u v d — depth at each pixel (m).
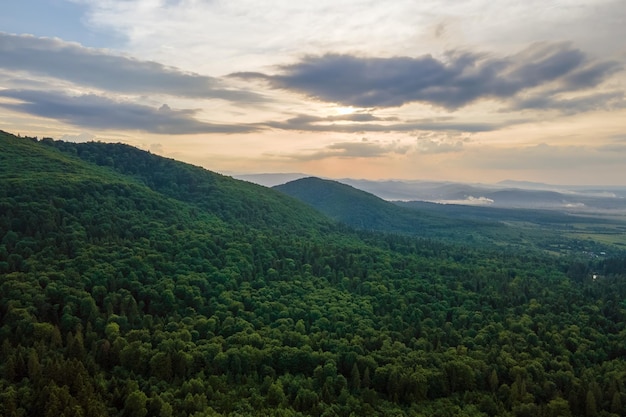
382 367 134.88
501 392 131.38
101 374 119.50
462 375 134.50
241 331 144.88
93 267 159.62
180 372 125.81
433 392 132.50
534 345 153.12
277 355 135.75
